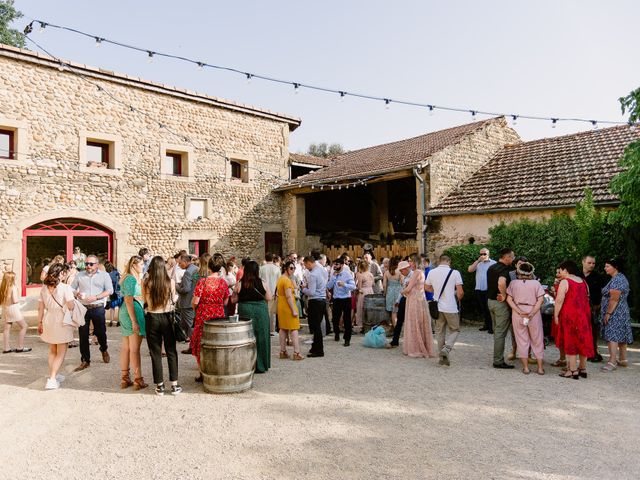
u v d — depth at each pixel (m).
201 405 4.88
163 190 13.20
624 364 6.45
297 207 15.83
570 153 12.66
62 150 11.31
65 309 5.56
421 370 6.27
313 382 5.69
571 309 5.84
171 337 5.34
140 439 4.00
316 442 3.90
